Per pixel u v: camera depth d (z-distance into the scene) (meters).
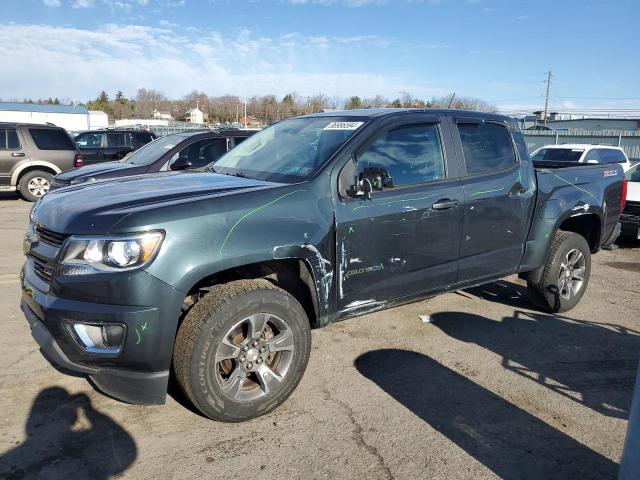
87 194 3.37
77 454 2.88
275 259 3.26
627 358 4.33
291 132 4.41
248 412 3.20
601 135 26.25
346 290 3.64
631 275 7.08
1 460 2.81
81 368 2.93
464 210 4.21
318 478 2.74
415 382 3.81
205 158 8.23
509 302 5.66
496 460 2.93
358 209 3.62
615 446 3.10
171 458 2.87
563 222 5.34
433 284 4.16
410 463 2.88
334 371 3.96
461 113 4.46
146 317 2.81
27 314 3.27
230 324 3.05
